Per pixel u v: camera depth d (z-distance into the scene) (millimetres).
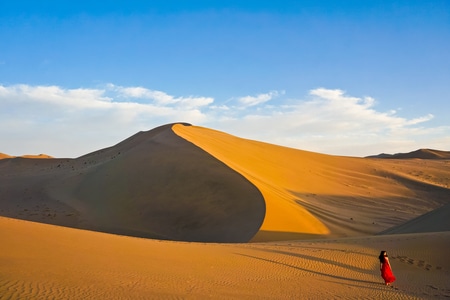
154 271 14727
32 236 16859
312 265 19469
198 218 40500
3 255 13281
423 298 15141
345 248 23812
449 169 99500
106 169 60906
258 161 71750
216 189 45062
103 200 50125
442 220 34312
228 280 15062
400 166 99000
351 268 19641
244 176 47312
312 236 36688
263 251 22172
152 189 48625
